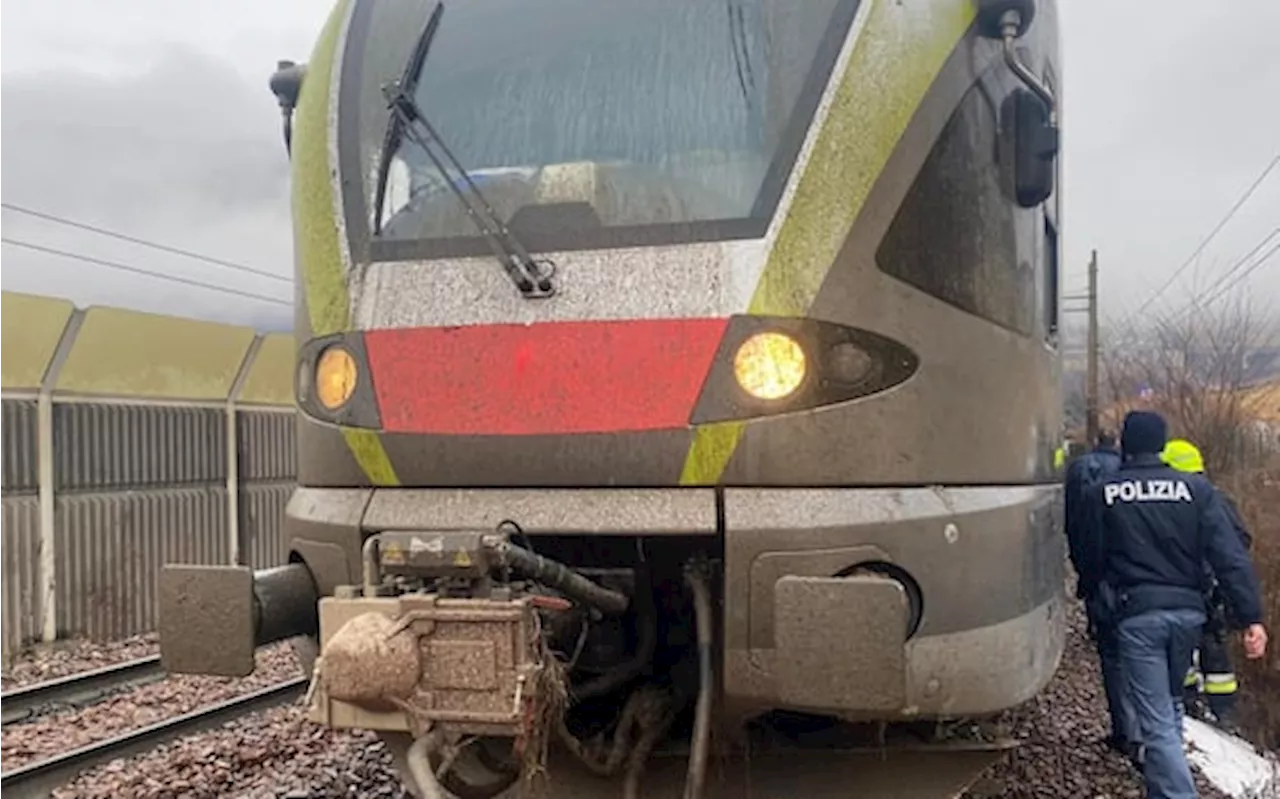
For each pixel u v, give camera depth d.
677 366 3.59
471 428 3.74
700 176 3.82
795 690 3.31
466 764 3.93
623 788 3.99
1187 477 5.73
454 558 3.22
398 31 4.44
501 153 4.08
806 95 3.78
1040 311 4.71
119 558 12.35
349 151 4.26
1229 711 8.70
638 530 3.53
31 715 8.48
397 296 3.94
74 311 11.38
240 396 14.26
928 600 3.62
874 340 3.66
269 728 7.74
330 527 3.89
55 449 11.59
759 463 3.53
